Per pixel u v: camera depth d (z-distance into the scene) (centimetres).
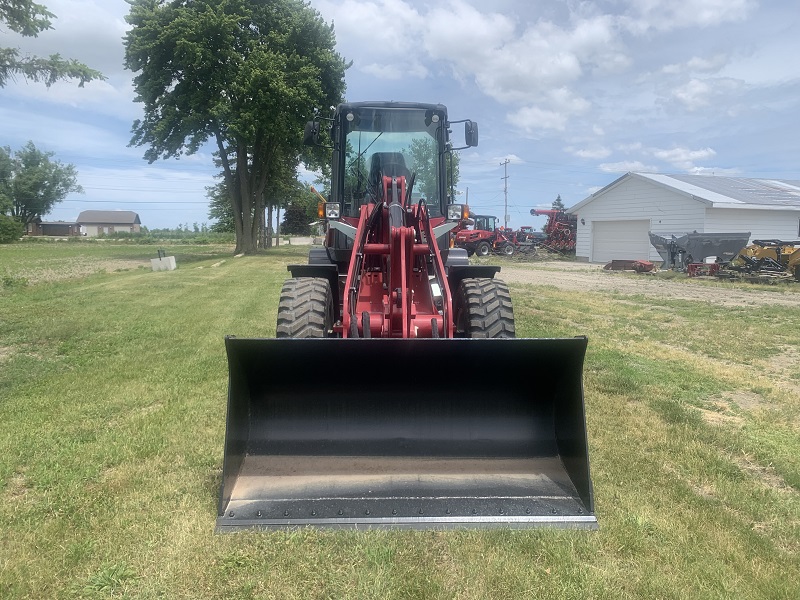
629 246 2591
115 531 319
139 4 2730
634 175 2500
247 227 3241
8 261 2734
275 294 1330
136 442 443
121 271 2095
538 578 282
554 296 1376
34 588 273
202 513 336
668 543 313
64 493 362
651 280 1830
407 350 340
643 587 276
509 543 306
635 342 836
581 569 287
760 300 1315
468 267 544
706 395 591
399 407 362
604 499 360
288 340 328
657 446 447
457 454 355
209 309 1097
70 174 9112
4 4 988
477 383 361
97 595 269
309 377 351
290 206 6969
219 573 283
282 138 2847
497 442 360
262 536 310
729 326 969
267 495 331
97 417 502
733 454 446
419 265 486
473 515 323
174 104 2772
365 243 479
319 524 316
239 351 334
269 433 357
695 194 2216
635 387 598
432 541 308
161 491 365
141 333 859
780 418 520
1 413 509
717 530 326
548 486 342
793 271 1706
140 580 279
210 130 2891
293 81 2758
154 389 582
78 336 835
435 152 623
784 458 431
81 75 1073
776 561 300
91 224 11794
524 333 866
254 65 2652
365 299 478
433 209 618
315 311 470
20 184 8650
